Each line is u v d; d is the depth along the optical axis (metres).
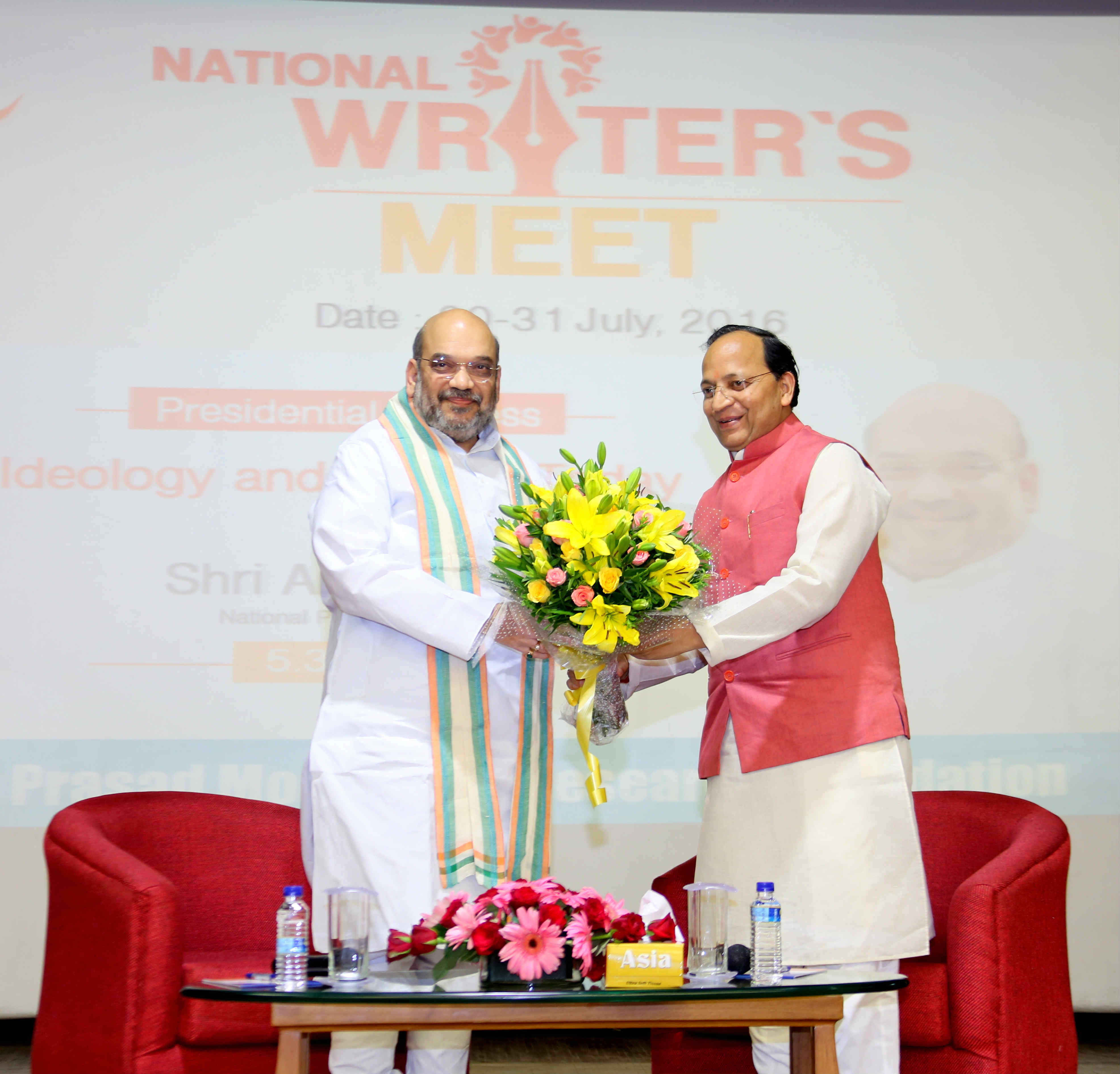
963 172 4.21
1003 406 4.11
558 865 3.90
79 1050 2.50
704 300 4.13
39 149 4.02
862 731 2.45
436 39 4.18
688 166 4.18
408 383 2.86
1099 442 4.11
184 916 3.06
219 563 3.94
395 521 2.67
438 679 2.57
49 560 3.88
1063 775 3.98
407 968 2.17
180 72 4.10
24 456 3.91
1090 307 4.16
